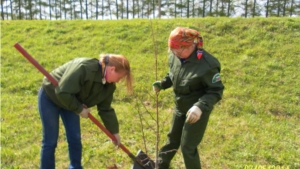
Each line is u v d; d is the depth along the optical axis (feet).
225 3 92.48
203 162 12.13
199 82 8.50
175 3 92.43
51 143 9.40
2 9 99.50
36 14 101.76
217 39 27.20
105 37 29.53
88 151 12.56
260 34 27.50
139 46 27.20
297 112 17.42
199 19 31.73
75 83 8.20
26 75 22.68
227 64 23.17
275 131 14.99
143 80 21.22
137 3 78.59
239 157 12.46
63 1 103.14
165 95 19.12
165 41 27.43
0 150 12.40
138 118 16.44
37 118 16.21
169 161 10.75
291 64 22.84
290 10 88.79
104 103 9.50
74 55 26.30
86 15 103.76
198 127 9.02
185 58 8.73
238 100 18.56
